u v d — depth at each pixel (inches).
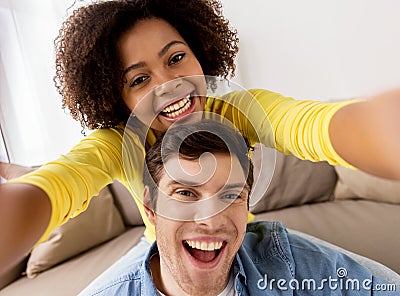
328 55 86.2
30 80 89.1
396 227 60.4
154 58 33.6
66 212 20.6
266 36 89.5
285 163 73.2
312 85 89.1
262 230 38.6
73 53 36.5
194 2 38.2
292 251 36.2
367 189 70.7
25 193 16.9
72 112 40.8
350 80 85.4
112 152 31.5
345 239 59.6
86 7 37.3
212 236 26.9
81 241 67.3
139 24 34.2
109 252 67.0
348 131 16.2
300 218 67.5
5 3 87.2
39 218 16.6
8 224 15.3
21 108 89.0
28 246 15.9
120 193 75.7
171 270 28.6
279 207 72.9
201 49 39.5
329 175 73.7
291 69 90.0
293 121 24.8
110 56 34.9
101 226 70.3
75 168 24.5
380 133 13.5
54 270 63.9
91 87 37.0
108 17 34.3
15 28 87.8
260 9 88.2
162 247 28.2
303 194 73.0
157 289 31.5
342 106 18.3
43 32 88.2
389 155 13.4
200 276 28.0
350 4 81.7
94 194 25.5
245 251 34.4
